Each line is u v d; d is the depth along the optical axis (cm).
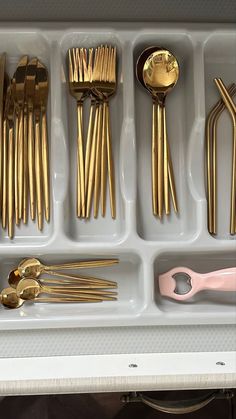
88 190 56
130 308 56
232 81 58
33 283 55
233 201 57
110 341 55
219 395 46
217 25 55
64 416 45
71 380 44
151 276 54
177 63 56
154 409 46
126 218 54
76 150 56
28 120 56
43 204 56
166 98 57
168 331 56
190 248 54
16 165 56
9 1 55
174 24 54
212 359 51
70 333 55
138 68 56
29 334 55
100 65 56
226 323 55
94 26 54
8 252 53
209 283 55
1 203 55
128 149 55
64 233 54
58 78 54
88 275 56
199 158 56
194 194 55
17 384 43
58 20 55
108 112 57
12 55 56
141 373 45
